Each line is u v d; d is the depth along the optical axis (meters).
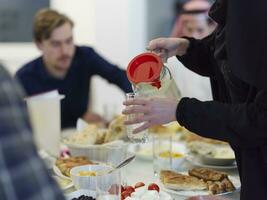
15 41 3.67
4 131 0.60
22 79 2.51
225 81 1.15
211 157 1.58
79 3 3.52
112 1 3.52
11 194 0.60
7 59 3.62
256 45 0.90
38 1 3.63
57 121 1.67
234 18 0.92
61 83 2.55
